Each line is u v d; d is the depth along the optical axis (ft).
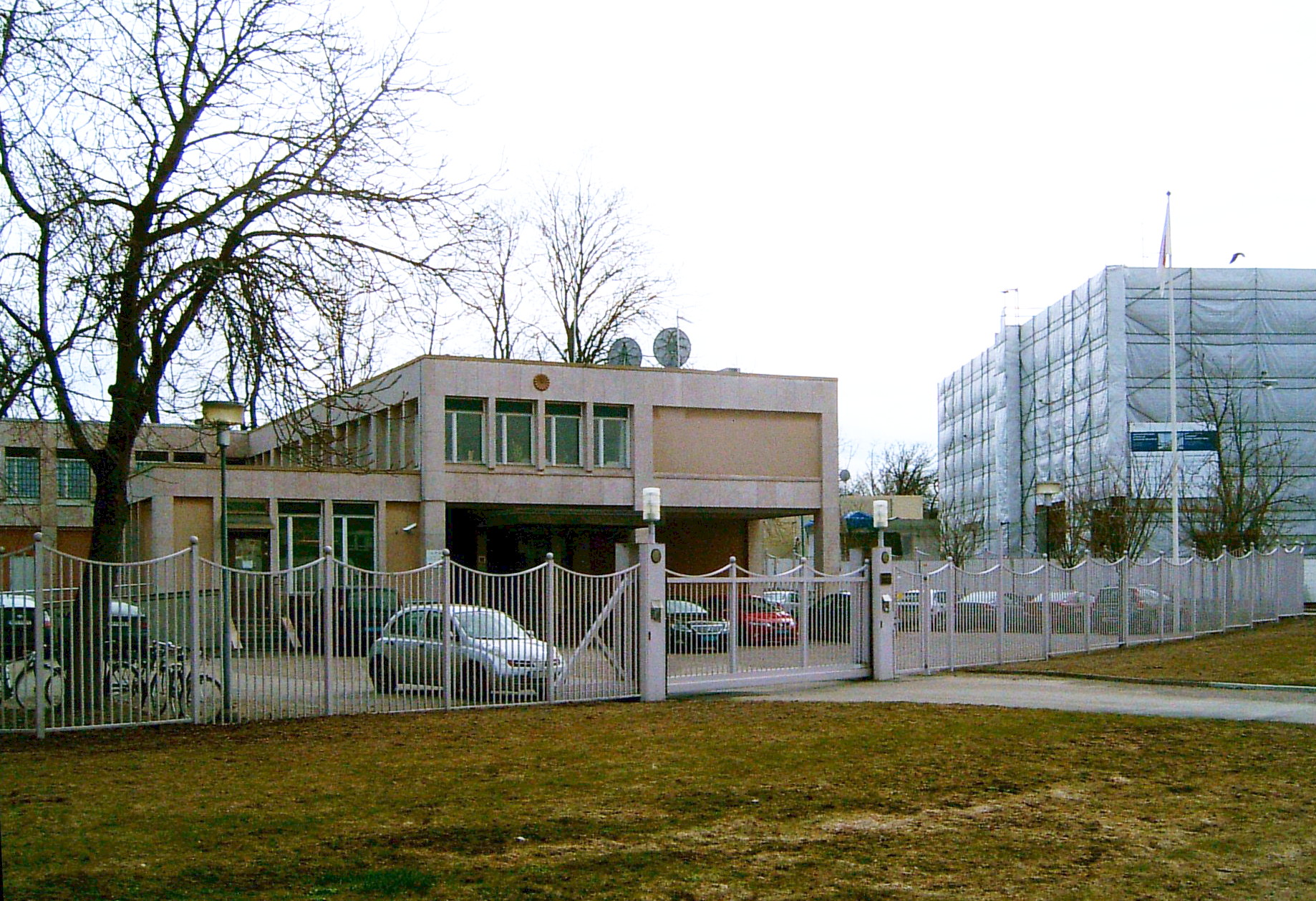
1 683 49.29
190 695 52.60
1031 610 83.15
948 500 248.32
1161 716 52.95
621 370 134.41
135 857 28.30
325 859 28.07
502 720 54.03
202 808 34.19
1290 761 40.81
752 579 67.31
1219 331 165.68
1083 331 175.11
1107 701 59.11
